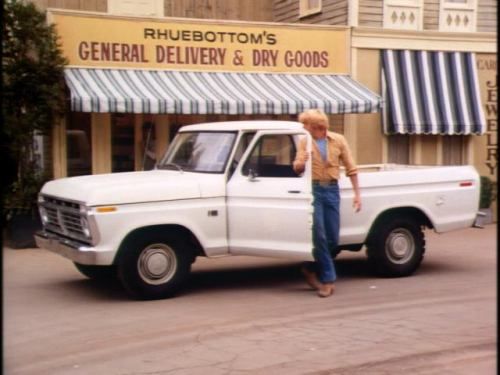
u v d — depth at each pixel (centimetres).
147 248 775
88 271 880
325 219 799
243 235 808
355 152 1430
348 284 872
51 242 823
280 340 629
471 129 1468
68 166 1273
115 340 632
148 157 1338
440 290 834
